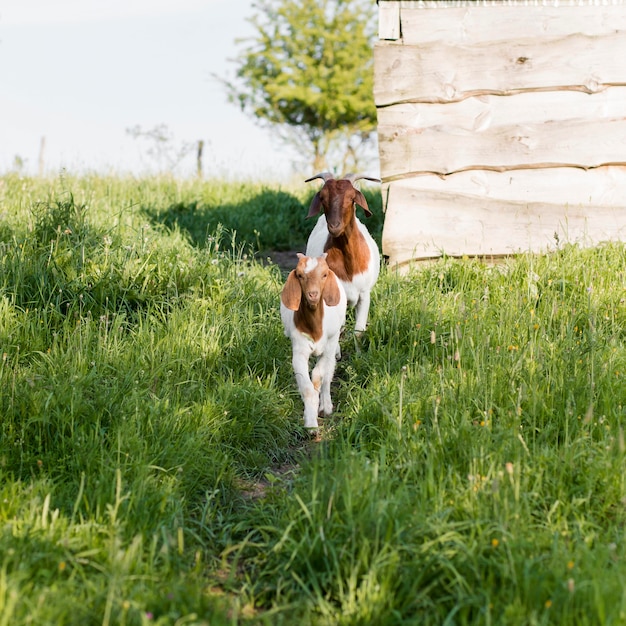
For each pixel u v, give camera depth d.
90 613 3.20
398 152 8.78
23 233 7.87
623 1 8.52
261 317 7.04
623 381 5.27
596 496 4.09
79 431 4.71
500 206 8.71
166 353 5.97
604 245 8.43
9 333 6.05
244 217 11.27
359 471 4.05
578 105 8.60
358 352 6.63
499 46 8.61
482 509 3.84
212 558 4.00
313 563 3.73
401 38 8.77
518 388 5.07
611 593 3.13
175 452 4.67
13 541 3.58
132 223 9.22
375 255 7.11
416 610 3.39
